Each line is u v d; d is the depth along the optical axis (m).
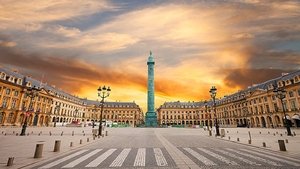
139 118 155.50
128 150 13.69
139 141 19.98
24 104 70.12
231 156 11.35
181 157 11.02
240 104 90.38
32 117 73.81
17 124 65.50
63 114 99.25
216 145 16.69
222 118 108.81
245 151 13.28
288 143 17.41
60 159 10.59
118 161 10.02
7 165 8.88
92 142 18.83
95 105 124.38
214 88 30.00
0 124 59.62
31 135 26.81
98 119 129.12
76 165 9.21
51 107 88.25
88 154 12.11
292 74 61.56
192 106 130.38
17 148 14.23
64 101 100.81
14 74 68.25
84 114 124.75
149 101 74.12
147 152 12.79
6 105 62.34
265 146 15.03
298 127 56.88
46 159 10.56
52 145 15.94
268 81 74.94
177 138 24.05
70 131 37.59
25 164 9.16
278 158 10.74
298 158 10.74
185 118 128.12
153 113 73.31
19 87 68.12
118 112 133.88
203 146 15.96
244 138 23.00
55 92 94.06
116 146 15.93
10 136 24.94
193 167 8.71
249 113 81.69
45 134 28.91
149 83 75.31
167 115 129.00
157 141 20.05
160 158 10.75
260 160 10.20
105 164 9.38
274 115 66.25
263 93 72.19
